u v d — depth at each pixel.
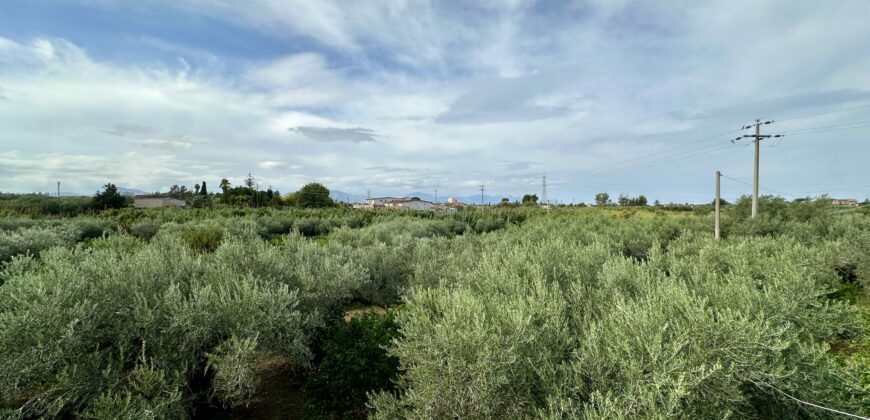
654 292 3.89
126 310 3.62
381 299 7.51
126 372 3.37
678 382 2.20
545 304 3.70
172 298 3.70
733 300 3.94
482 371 2.55
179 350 3.48
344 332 4.25
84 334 3.30
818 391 2.70
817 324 4.18
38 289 3.30
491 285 4.98
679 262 6.71
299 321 4.27
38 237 10.97
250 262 5.55
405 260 8.62
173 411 3.21
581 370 2.66
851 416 2.64
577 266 6.01
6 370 2.91
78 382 3.07
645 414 2.20
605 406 2.28
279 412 4.04
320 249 8.50
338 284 5.66
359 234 13.94
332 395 3.86
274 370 4.85
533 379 2.77
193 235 11.52
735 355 2.58
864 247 8.28
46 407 3.13
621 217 29.72
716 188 16.61
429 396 2.69
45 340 3.05
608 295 4.52
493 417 2.65
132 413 2.91
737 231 16.55
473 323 3.03
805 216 19.39
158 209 31.64
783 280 4.85
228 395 3.38
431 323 3.24
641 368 2.47
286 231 23.11
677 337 2.69
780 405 2.78
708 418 2.35
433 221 24.27
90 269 4.30
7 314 3.15
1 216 19.09
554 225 20.42
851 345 4.87
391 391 3.89
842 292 7.46
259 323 3.80
